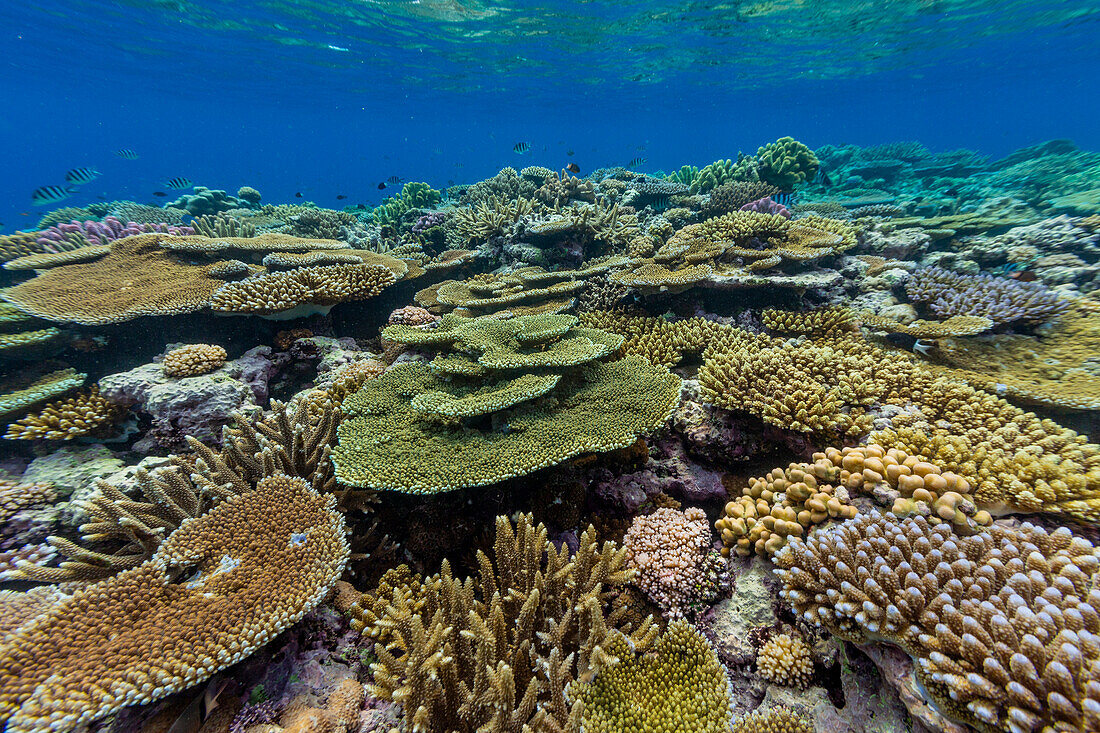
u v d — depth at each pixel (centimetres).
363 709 294
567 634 322
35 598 333
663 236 1107
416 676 266
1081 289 776
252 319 730
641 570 380
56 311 625
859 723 270
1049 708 192
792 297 769
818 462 374
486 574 353
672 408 462
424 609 363
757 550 367
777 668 312
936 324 600
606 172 1847
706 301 794
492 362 514
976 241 996
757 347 600
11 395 531
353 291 764
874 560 274
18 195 10900
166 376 572
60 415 527
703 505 473
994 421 422
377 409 505
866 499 345
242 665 299
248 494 377
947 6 2061
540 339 583
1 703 235
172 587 302
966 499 309
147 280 724
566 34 2233
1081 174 1669
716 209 1250
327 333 787
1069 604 227
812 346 564
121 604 285
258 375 650
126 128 8712
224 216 1232
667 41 2402
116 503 364
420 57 2642
